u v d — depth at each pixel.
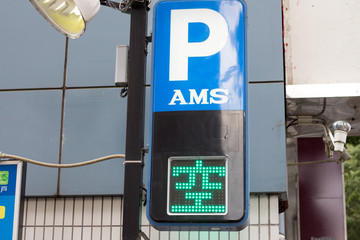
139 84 6.02
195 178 5.72
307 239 14.16
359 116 9.02
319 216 14.27
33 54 8.66
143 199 7.88
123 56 6.45
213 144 5.82
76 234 8.01
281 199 8.17
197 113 5.96
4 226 7.07
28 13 8.84
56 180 8.14
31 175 8.18
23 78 8.58
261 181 7.69
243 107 5.98
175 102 6.04
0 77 8.62
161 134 5.91
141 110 5.95
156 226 5.70
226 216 5.58
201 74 6.12
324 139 9.18
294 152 14.73
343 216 14.20
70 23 5.89
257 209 7.71
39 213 8.13
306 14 8.79
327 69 8.57
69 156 8.20
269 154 7.78
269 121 7.90
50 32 8.72
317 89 8.24
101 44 8.57
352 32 8.66
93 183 8.06
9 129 8.41
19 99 8.50
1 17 8.86
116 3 6.19
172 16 6.34
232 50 6.19
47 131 8.34
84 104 8.38
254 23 8.27
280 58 8.12
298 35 8.73
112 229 7.96
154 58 6.22
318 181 14.41
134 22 6.20
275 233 7.62
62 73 8.53
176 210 5.64
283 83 8.03
